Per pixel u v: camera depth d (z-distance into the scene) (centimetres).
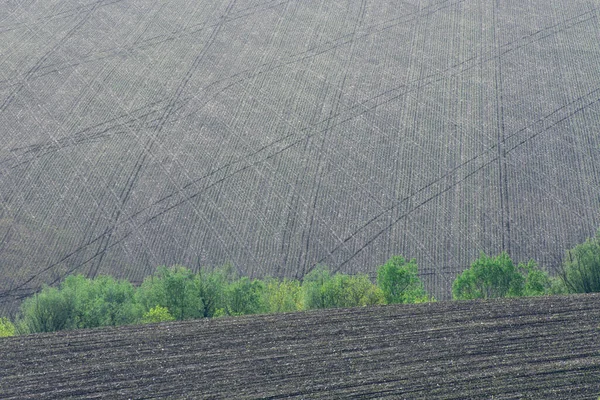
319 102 12662
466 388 4716
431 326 5538
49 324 6397
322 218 9981
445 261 9269
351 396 4662
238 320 5738
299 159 11200
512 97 12738
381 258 9319
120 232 9781
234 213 10081
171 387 4797
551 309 5759
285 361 5078
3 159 11250
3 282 8988
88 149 11469
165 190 10550
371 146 11512
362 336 5406
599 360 4975
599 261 7056
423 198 10350
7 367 5084
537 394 4638
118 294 6831
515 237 9606
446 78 13325
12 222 9944
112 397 4694
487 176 10775
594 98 12631
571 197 10325
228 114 12350
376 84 13188
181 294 6688
